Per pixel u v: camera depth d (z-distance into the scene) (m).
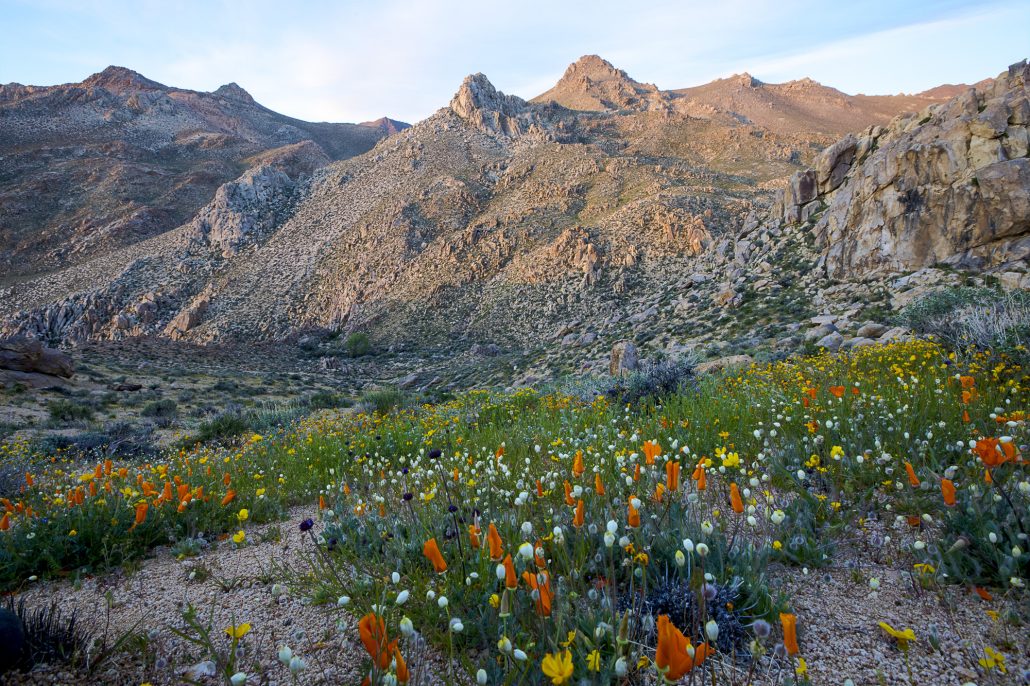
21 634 2.42
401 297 105.38
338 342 99.69
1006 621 2.15
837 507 3.18
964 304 15.98
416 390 54.22
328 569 3.02
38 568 3.83
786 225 47.22
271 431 13.12
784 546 2.88
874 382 6.73
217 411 31.03
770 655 2.06
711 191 114.75
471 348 82.31
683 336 39.75
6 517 3.89
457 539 2.89
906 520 3.05
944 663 1.96
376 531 3.34
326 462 6.66
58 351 34.31
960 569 2.54
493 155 174.62
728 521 3.30
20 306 134.00
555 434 6.32
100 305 126.06
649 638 2.07
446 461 5.39
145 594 3.28
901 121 38.91
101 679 2.27
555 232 111.81
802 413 5.23
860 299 31.39
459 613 2.38
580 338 52.66
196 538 4.42
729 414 5.62
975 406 4.66
